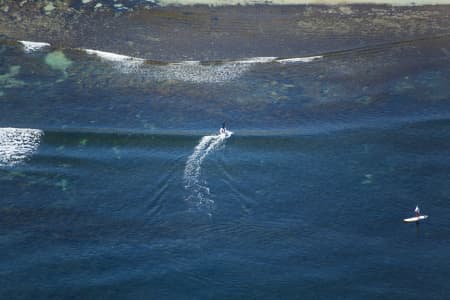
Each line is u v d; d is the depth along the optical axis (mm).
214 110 178750
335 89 185875
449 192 155750
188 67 190125
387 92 185250
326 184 157875
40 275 135500
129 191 155750
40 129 172250
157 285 134000
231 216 149875
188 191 155875
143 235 145375
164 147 167500
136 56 192625
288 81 187750
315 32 199125
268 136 170500
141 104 180500
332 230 146875
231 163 163125
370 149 168000
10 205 151875
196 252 141375
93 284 133875
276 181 158500
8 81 186000
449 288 133500
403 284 134500
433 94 184625
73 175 160125
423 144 169500
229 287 133875
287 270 137625
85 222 148125
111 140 169375
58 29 199375
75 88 185000
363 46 196625
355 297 132000
